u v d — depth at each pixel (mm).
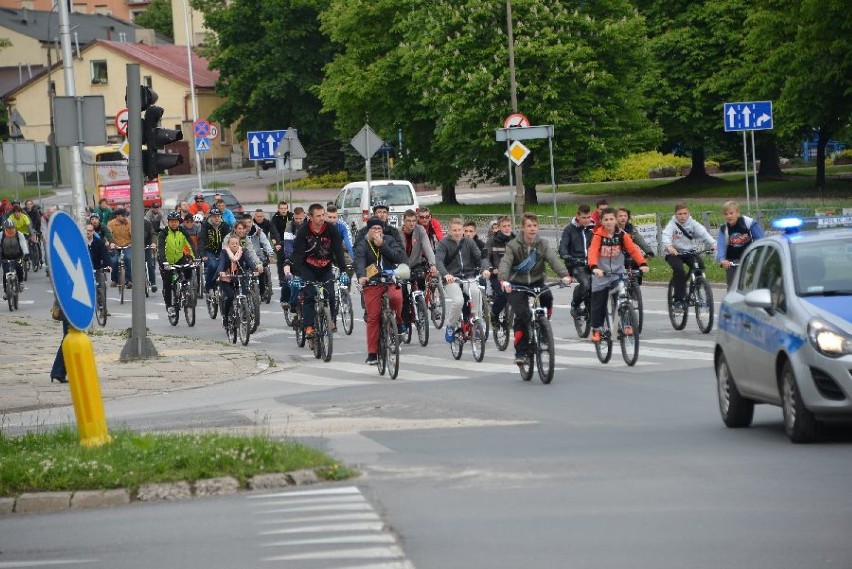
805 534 12938
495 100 96188
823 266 19578
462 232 33500
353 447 20109
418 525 14117
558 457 18344
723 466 17016
